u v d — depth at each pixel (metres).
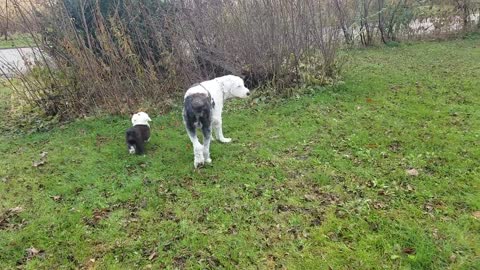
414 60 10.31
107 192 4.64
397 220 3.81
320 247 3.52
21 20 7.21
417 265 3.25
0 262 3.58
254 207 4.16
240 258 3.46
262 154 5.34
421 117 6.30
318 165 4.97
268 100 7.48
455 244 3.46
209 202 4.30
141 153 5.57
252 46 7.80
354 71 9.30
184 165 5.19
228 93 5.70
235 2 7.82
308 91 7.68
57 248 3.72
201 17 7.83
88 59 7.13
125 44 7.21
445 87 7.75
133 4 7.75
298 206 4.14
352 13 11.90
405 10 13.02
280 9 7.55
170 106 7.42
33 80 7.37
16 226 4.10
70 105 7.26
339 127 6.09
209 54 8.01
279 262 3.39
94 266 3.47
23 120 7.20
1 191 4.82
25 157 5.79
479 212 3.86
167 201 4.38
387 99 7.22
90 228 3.99
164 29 7.72
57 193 4.70
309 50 7.95
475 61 9.83
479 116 6.18
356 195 4.29
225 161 5.21
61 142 6.25
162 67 7.93
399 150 5.25
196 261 3.46
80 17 7.68
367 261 3.32
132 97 7.47
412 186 4.38
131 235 3.85
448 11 13.41
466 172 4.59
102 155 5.66
